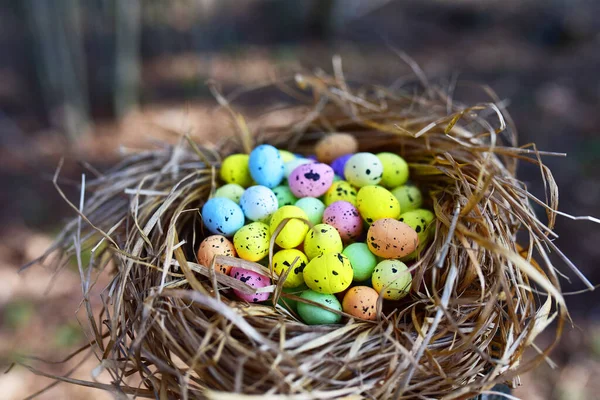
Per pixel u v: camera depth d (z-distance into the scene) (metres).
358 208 0.40
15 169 0.83
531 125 0.91
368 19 1.41
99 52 0.89
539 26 1.27
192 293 0.32
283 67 1.13
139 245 0.37
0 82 1.02
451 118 0.39
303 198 0.41
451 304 0.34
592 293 0.65
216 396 0.29
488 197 0.36
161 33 1.16
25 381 0.57
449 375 0.33
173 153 0.45
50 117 0.91
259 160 0.42
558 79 1.05
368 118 0.47
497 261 0.35
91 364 0.59
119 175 0.44
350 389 0.31
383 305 0.39
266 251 0.38
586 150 0.85
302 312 0.37
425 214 0.40
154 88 1.04
